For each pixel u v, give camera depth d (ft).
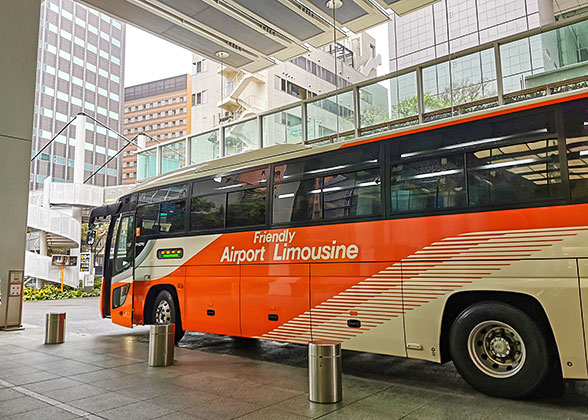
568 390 19.54
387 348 20.99
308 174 25.23
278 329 25.13
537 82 39.09
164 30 48.98
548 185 17.71
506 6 84.02
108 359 27.37
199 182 31.30
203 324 29.17
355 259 22.48
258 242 26.78
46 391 20.24
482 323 18.83
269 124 59.88
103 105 296.92
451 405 17.54
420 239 20.52
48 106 263.70
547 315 16.99
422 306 20.11
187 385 21.06
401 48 103.30
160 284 32.63
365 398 18.69
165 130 340.39
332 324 22.94
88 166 283.38
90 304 75.31
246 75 113.09
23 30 42.32
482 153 19.51
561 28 38.40
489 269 18.49
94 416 16.81
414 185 21.18
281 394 19.43
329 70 138.82
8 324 41.29
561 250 17.02
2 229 40.86
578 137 17.43
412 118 45.60
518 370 17.89
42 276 90.89
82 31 286.66
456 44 93.09
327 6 44.14
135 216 35.63
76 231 95.20
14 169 41.52
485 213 18.93
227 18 46.47
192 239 30.78
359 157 23.32
